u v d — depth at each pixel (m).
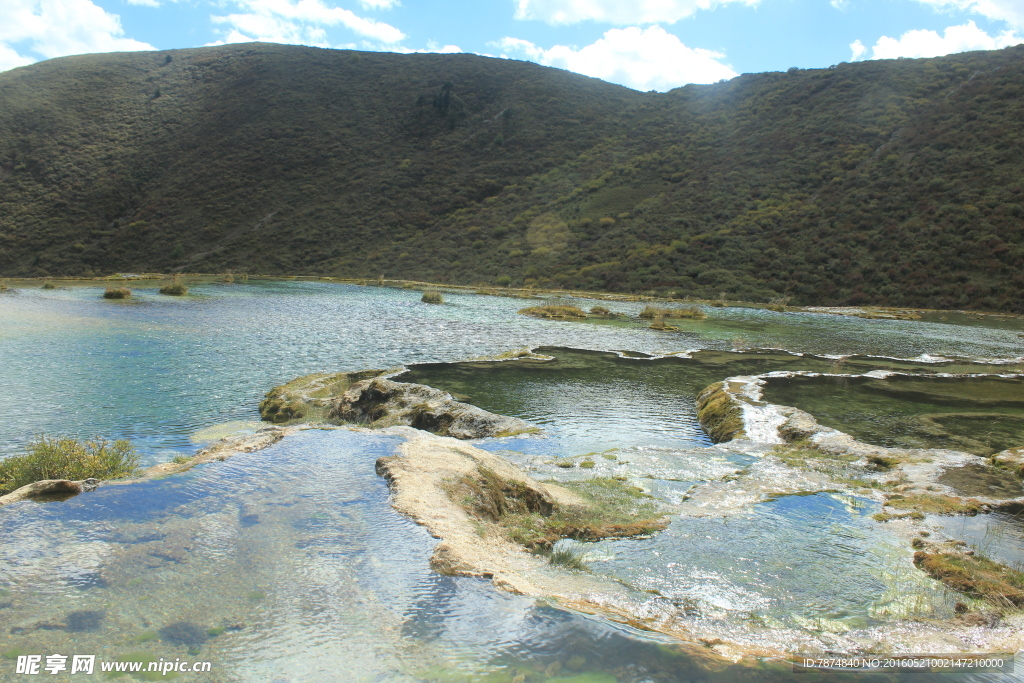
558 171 85.50
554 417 13.43
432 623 4.14
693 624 4.52
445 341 23.98
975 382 18.75
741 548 6.17
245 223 77.06
